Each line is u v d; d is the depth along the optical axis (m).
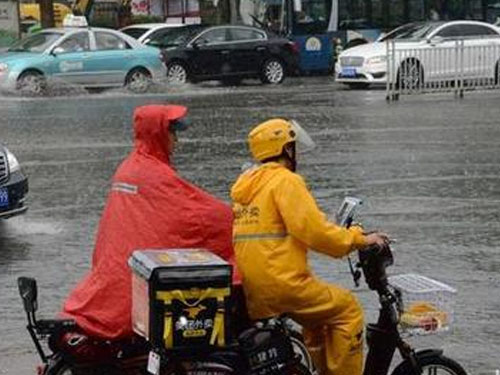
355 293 13.09
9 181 16.66
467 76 40.00
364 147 25.56
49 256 15.33
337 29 54.59
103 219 8.23
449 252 15.18
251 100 39.06
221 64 47.69
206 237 8.02
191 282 7.37
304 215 7.93
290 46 49.41
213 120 31.88
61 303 12.84
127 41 43.56
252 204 8.12
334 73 51.75
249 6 55.81
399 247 15.46
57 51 41.97
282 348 7.96
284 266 8.02
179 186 8.05
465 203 18.77
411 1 55.81
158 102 38.56
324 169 22.30
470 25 44.03
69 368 8.01
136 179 8.09
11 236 16.67
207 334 7.44
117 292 7.96
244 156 24.34
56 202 19.44
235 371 7.70
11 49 43.81
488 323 11.90
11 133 29.20
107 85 43.00
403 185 20.45
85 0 62.62
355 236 8.04
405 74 38.84
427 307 8.31
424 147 25.53
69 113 34.59
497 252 15.19
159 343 7.36
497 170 22.23
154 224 7.97
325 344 8.28
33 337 8.08
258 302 8.08
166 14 65.62
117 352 8.00
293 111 34.38
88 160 24.22
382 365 8.48
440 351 8.65
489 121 30.88
